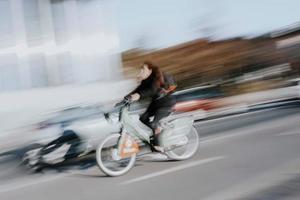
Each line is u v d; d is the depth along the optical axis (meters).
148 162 6.95
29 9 15.43
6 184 6.30
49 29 15.68
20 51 14.80
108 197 5.15
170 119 6.71
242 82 25.05
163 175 6.02
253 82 26.23
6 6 15.01
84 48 16.02
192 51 27.41
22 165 7.59
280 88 19.05
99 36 16.59
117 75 16.50
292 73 32.28
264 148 7.58
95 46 16.31
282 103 18.06
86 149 7.60
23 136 8.31
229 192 4.97
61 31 15.79
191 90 13.80
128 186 5.57
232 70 28.66
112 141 6.21
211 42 28.95
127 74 16.72
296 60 33.59
